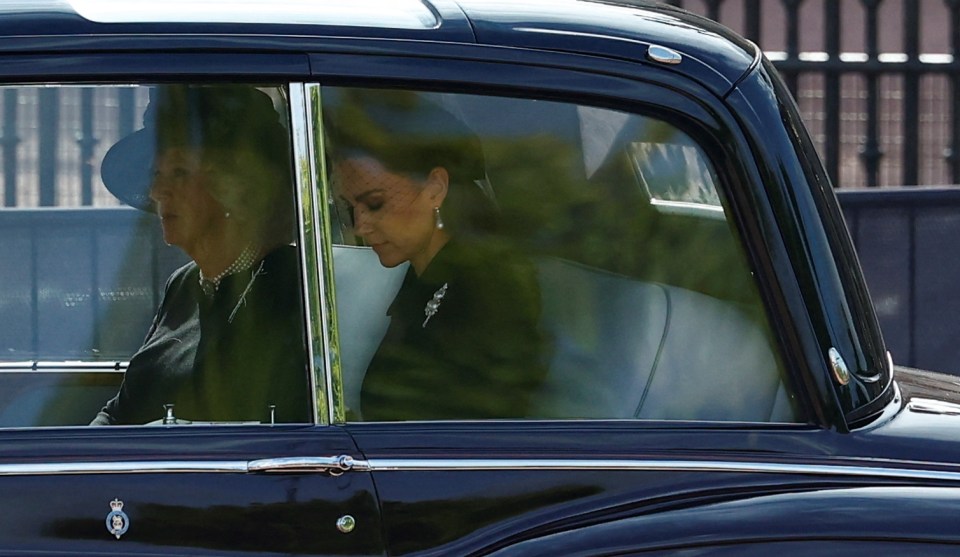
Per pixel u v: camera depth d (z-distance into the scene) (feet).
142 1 26.76
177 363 26.73
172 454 25.26
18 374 26.86
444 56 26.48
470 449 26.04
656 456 26.40
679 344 27.53
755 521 25.48
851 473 26.53
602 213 27.53
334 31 26.27
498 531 25.62
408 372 26.78
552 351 27.37
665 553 25.25
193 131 26.23
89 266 26.84
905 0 82.99
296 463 25.20
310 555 25.27
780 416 27.17
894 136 85.25
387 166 26.61
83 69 25.58
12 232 26.50
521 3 28.32
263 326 26.48
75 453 25.14
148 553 24.86
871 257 68.33
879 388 28.14
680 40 27.84
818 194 27.96
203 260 26.66
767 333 27.27
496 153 27.02
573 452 26.30
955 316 70.03
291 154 26.13
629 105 27.02
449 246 27.12
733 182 27.20
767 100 27.68
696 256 27.55
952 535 25.61
